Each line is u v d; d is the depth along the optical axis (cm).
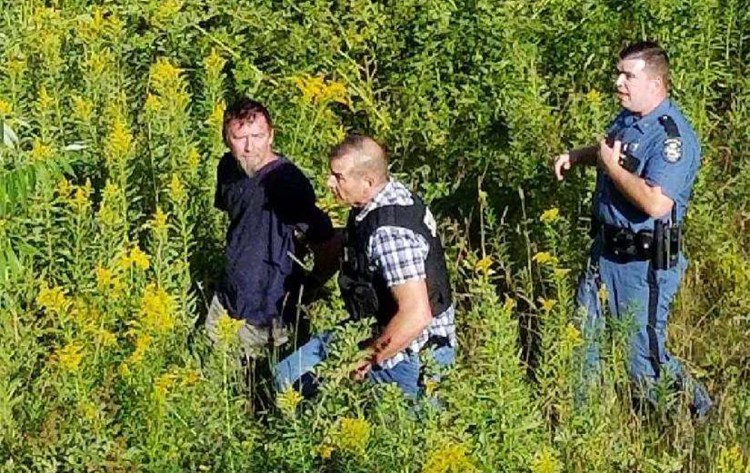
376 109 730
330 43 741
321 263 571
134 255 527
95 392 480
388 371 500
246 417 502
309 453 445
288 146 662
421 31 716
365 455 431
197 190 621
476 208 687
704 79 701
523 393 472
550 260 543
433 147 707
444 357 507
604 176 562
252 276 563
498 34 699
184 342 514
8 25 749
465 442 445
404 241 488
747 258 682
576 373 510
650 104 541
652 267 548
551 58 720
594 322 540
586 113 678
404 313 486
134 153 629
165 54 735
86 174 647
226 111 568
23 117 670
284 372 529
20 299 534
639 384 548
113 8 753
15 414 487
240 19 745
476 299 584
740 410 545
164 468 458
